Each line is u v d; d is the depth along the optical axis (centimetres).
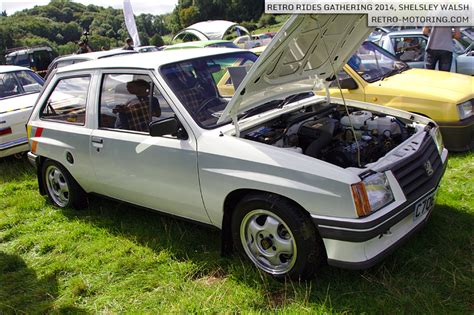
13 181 625
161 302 314
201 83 377
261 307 294
